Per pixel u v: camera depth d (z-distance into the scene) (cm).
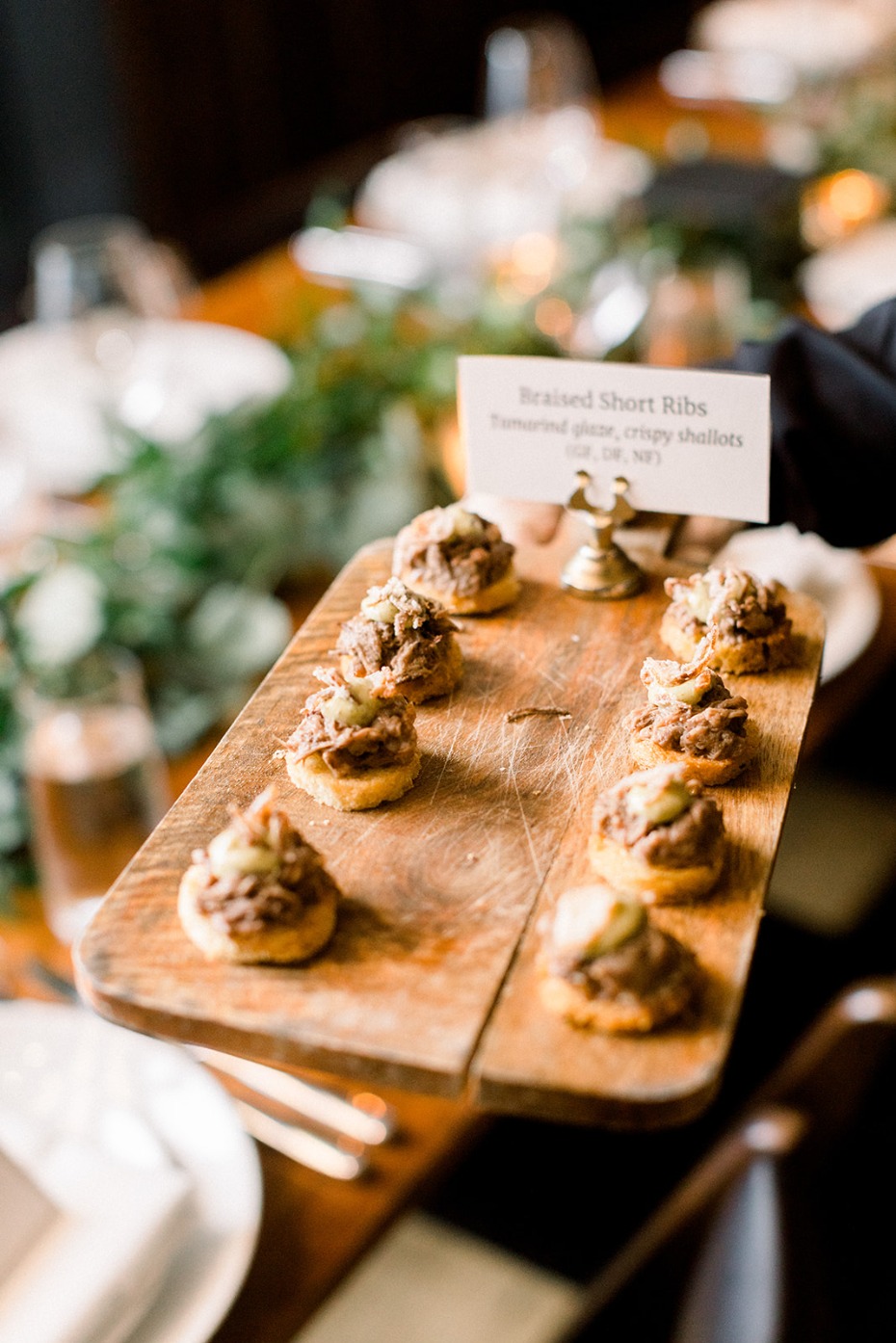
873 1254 72
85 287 116
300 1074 71
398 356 102
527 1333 90
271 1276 65
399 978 48
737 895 50
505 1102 46
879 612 91
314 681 57
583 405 60
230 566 91
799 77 177
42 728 75
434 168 143
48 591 85
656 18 280
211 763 54
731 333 115
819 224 141
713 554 66
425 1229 96
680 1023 47
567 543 64
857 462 68
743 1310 68
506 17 245
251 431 95
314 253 138
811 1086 77
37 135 173
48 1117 67
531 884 51
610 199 138
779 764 55
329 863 51
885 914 113
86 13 167
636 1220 100
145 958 49
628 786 51
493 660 59
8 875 79
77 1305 60
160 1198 62
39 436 106
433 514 62
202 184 196
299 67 205
